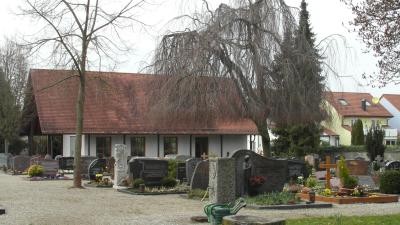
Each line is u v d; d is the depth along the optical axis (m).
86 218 13.84
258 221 8.98
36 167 28.34
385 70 13.56
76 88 29.45
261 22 25.83
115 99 42.50
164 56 26.36
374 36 13.31
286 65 25.58
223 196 13.31
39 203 17.12
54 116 41.03
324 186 21.03
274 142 43.16
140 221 13.29
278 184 18.42
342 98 29.92
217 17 25.95
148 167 21.81
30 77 43.41
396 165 28.03
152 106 26.67
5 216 14.13
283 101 25.56
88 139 41.00
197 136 43.97
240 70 25.19
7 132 44.75
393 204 17.50
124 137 41.81
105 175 26.55
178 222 13.10
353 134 58.34
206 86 25.06
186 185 22.33
